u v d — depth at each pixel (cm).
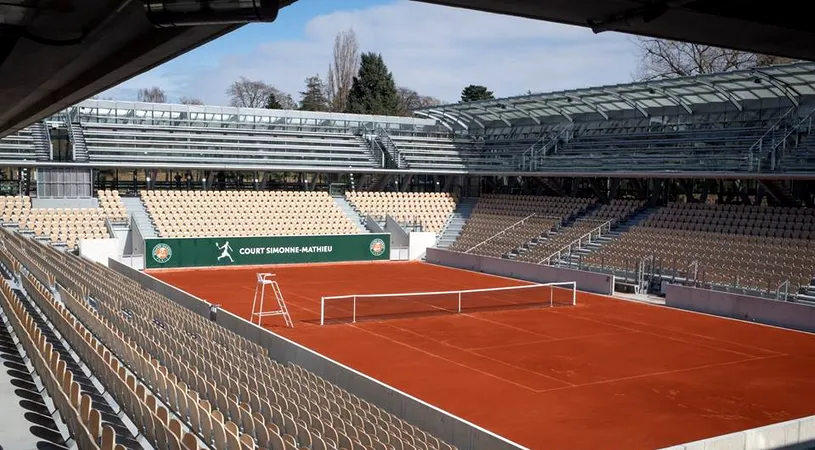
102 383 1546
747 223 4134
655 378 2264
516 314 3319
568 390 2120
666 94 4672
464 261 4853
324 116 6000
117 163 4966
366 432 1502
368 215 5512
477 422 1827
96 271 3472
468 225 5591
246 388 1573
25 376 1575
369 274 4556
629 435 1747
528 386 2153
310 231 5203
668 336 2886
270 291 3831
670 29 880
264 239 4825
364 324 3050
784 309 3111
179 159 5222
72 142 4944
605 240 4597
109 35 1173
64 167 4850
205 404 1378
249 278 4294
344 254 5072
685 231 4266
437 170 5838
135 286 3291
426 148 6078
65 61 1408
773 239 3831
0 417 1280
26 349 1733
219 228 4981
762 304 3194
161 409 1236
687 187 4831
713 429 1802
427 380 2205
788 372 2359
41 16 1082
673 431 1781
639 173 4609
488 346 2667
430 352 2562
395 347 2633
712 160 4469
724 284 3659
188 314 2719
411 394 2056
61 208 4766
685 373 2328
